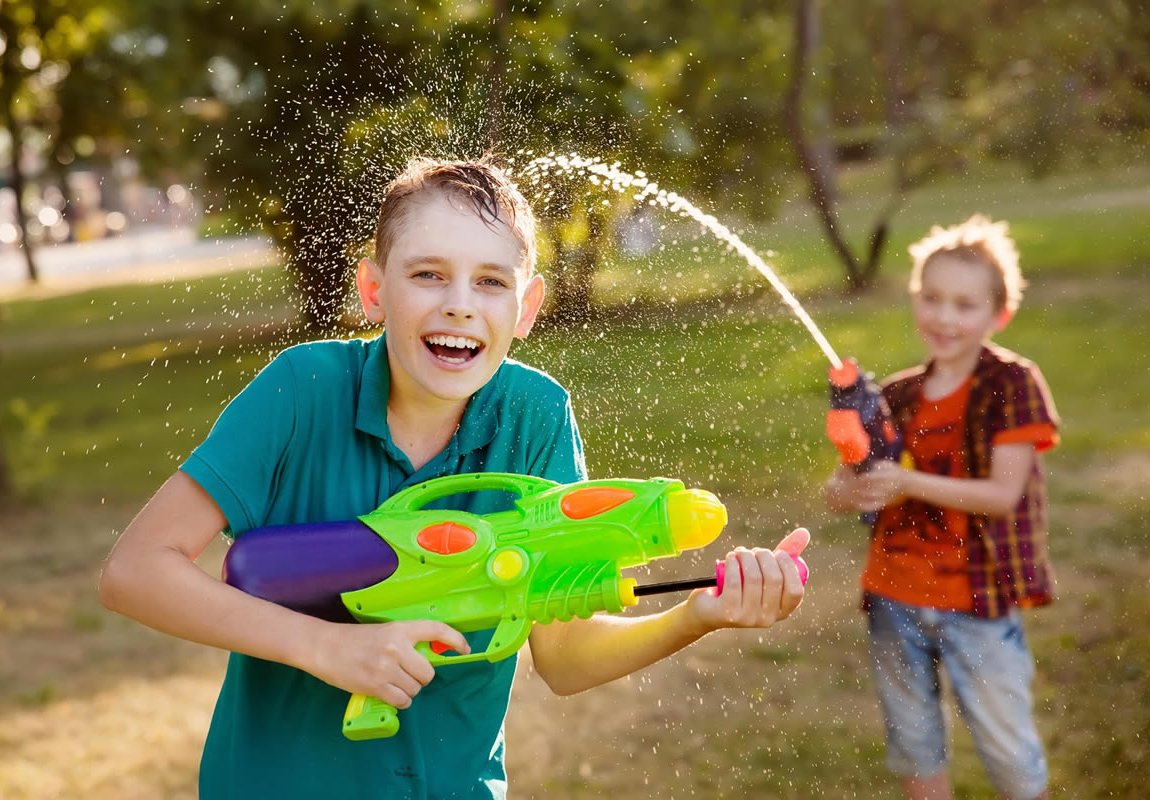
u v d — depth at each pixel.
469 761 1.39
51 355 11.49
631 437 3.57
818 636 3.37
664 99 9.22
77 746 3.05
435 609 1.22
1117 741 2.62
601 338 2.57
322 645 1.18
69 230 24.59
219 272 14.48
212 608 1.21
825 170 13.02
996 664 2.19
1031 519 2.27
